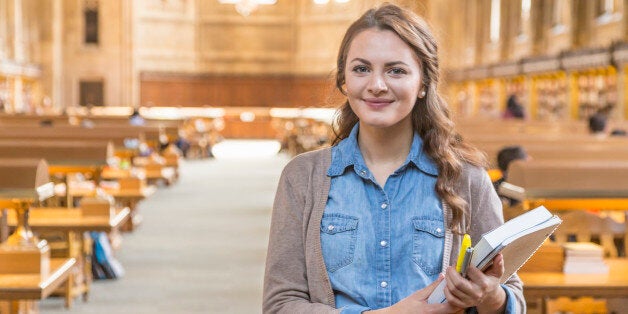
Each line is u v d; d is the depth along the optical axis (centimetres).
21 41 3259
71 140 1090
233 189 1683
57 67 3500
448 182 228
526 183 510
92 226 704
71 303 733
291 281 234
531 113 2389
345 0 3575
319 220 230
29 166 514
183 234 1130
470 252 202
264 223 1238
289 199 238
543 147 806
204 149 2483
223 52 3759
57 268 535
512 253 212
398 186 232
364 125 236
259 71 3781
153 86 3672
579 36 2147
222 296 777
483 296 205
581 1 2138
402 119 233
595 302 527
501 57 2831
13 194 511
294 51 3784
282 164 2306
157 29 3669
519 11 2761
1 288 478
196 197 1545
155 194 1581
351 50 232
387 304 223
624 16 1836
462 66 3334
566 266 482
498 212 236
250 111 3344
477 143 921
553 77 2238
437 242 226
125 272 880
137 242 1066
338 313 218
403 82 227
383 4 237
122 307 734
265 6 3766
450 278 204
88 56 3597
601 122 1097
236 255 983
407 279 224
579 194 509
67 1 3578
